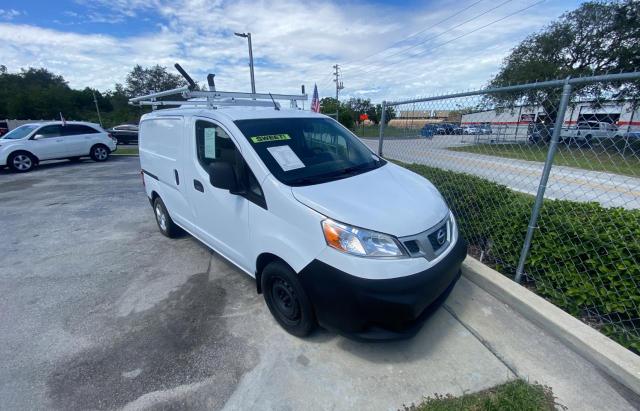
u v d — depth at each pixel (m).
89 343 2.41
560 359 2.16
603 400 1.85
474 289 2.99
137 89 61.66
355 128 36.28
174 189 3.70
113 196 6.98
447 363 2.15
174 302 2.93
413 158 5.21
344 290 1.94
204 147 3.00
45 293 3.12
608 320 2.42
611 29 19.06
